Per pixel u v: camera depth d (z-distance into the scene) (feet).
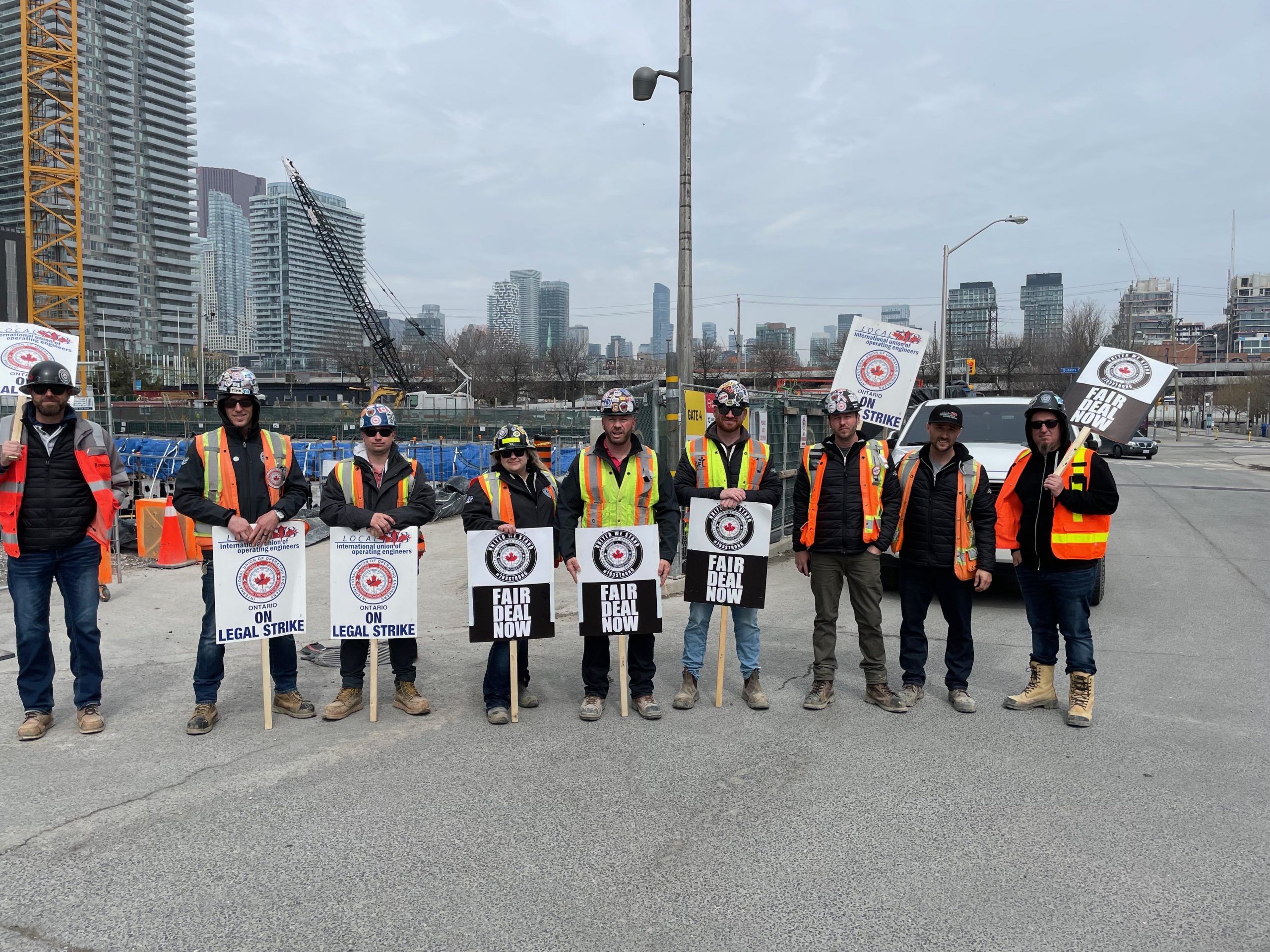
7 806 13.98
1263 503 63.46
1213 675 21.15
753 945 10.29
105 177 352.49
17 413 17.28
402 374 208.03
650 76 34.17
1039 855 12.37
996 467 28.73
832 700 19.25
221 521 16.89
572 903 11.18
